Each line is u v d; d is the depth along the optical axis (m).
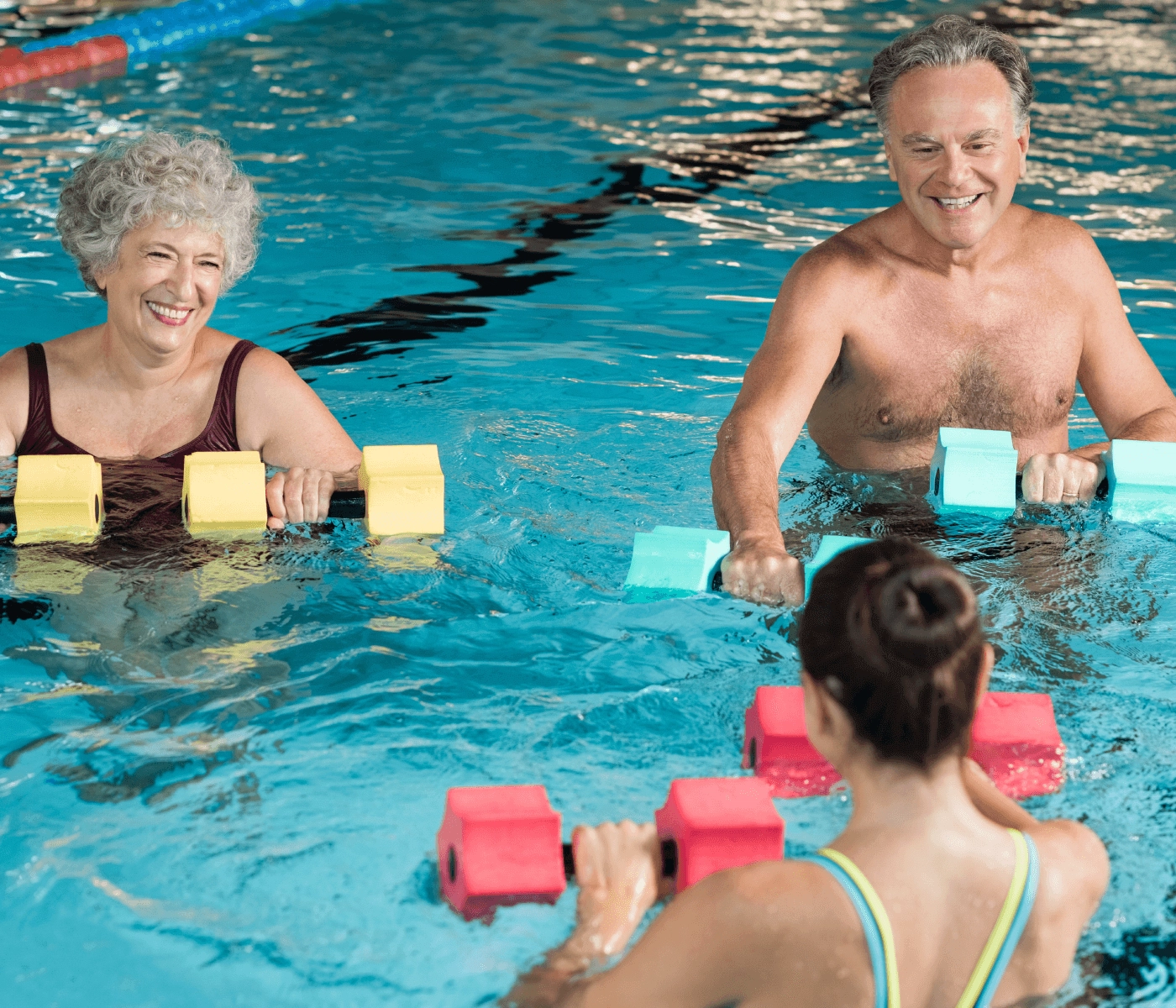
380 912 1.84
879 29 9.94
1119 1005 1.67
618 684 2.45
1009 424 3.42
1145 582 2.87
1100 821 2.03
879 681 1.53
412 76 8.29
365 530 3.13
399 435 3.79
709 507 3.33
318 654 2.54
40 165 6.29
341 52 8.83
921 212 3.23
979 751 2.11
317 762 2.18
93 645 2.56
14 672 2.46
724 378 4.32
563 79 8.41
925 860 1.55
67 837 1.98
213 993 1.70
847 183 6.56
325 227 5.79
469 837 1.79
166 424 3.35
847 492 3.38
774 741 2.07
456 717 2.32
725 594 2.77
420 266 5.38
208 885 1.88
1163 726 2.30
